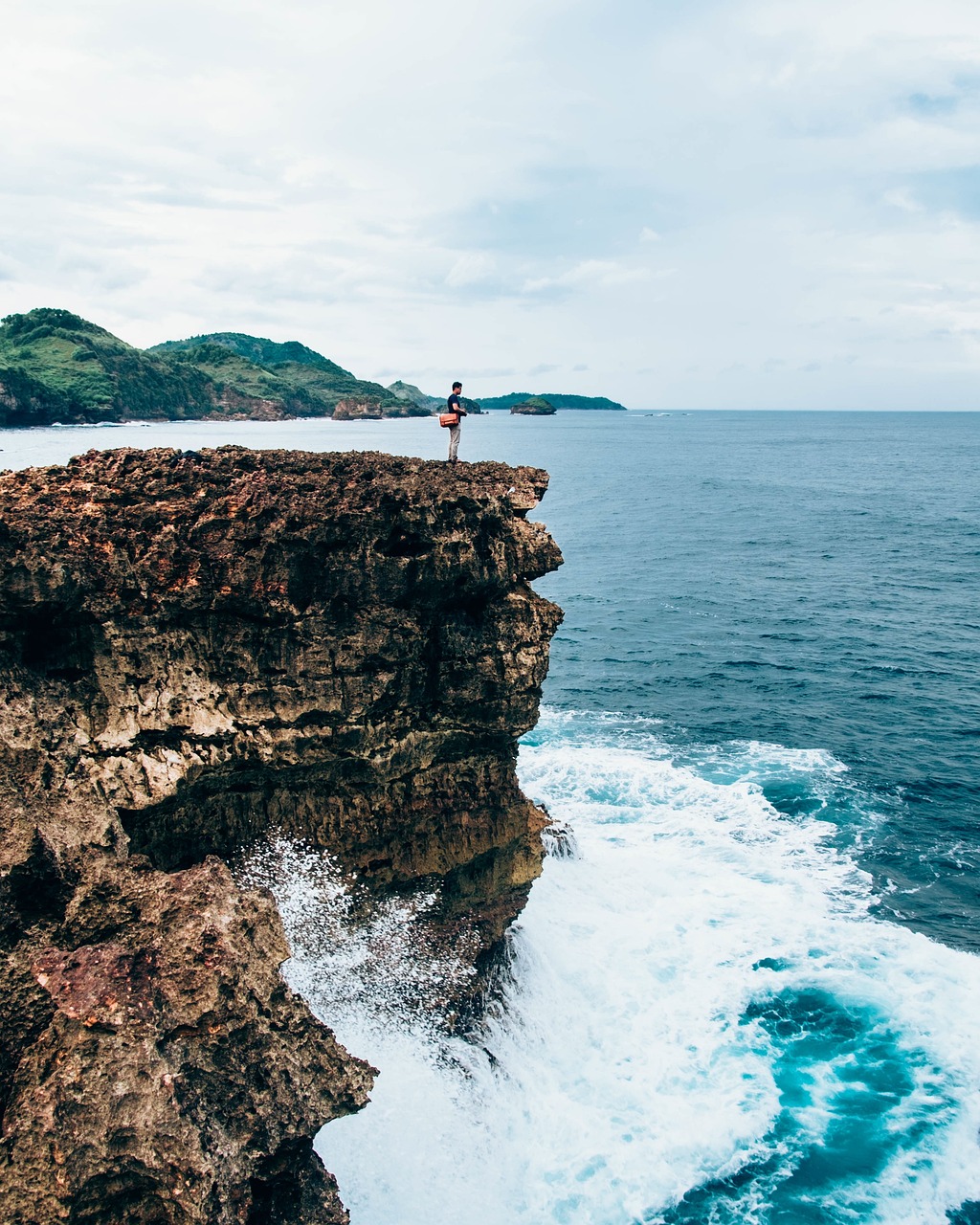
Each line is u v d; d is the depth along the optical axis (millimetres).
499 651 19672
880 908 25609
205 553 16953
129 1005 10906
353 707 18203
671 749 36281
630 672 45625
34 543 15406
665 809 31016
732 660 47281
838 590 62375
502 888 21172
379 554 17875
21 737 14375
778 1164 17750
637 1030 20922
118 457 17516
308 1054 11859
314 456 18797
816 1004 21781
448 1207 16281
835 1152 18016
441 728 19797
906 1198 17109
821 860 28016
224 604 17094
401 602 18469
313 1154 12117
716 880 26609
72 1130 10117
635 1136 18297
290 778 18531
